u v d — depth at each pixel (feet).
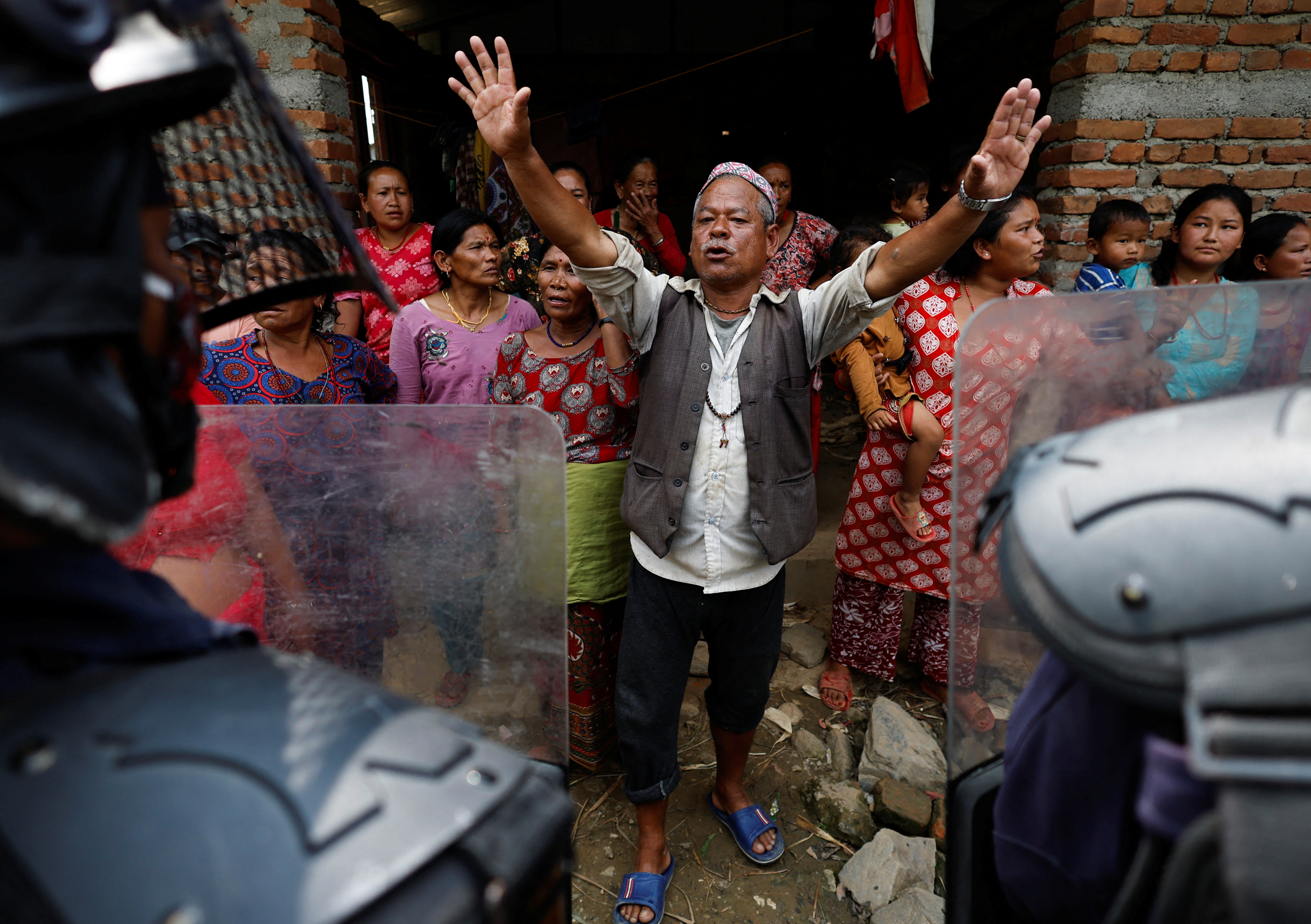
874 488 7.20
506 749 1.54
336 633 3.35
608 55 23.86
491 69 4.13
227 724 1.34
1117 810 1.78
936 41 22.48
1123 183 9.52
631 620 5.39
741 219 4.72
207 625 1.70
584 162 16.81
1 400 1.08
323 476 3.17
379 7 20.27
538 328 6.49
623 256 4.66
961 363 2.59
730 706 5.73
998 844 2.16
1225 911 1.36
